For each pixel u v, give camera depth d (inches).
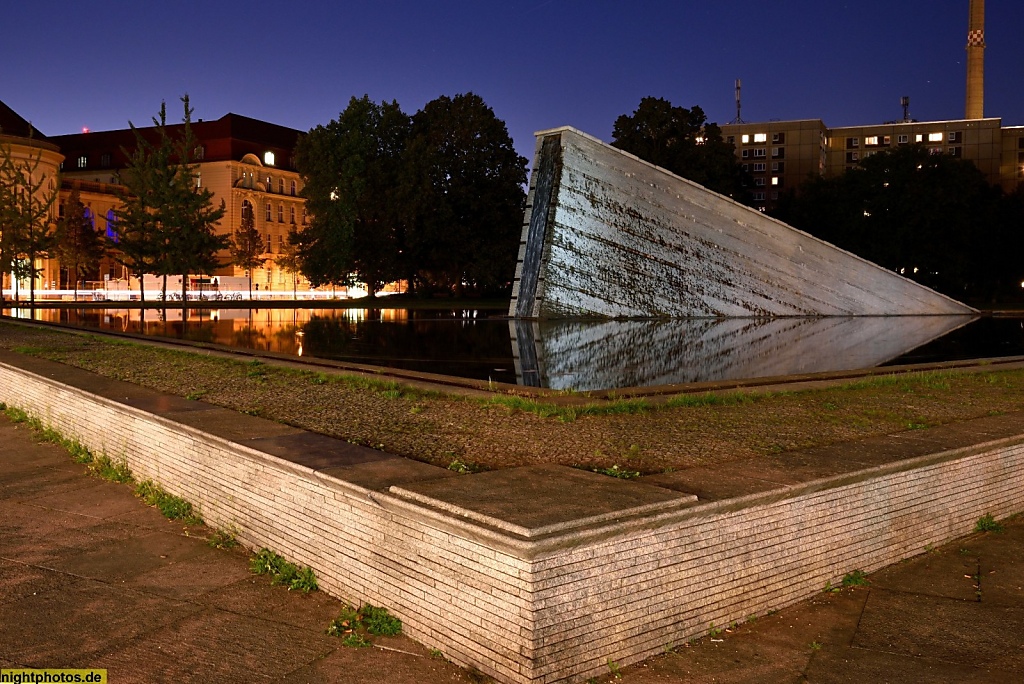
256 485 247.3
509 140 2583.7
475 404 363.3
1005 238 2802.7
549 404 350.6
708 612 195.0
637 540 179.8
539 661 164.1
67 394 400.8
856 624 204.1
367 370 490.3
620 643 177.9
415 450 272.1
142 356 576.1
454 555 179.5
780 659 185.3
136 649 189.0
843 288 1366.9
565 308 1170.6
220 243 2064.5
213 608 211.0
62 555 248.4
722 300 1262.3
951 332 1037.2
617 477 225.8
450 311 1812.3
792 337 901.2
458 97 2541.8
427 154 2472.9
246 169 3900.1
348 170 2571.4
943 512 259.4
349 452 245.0
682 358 672.4
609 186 1152.8
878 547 238.2
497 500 185.6
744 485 209.9
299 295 3373.5
